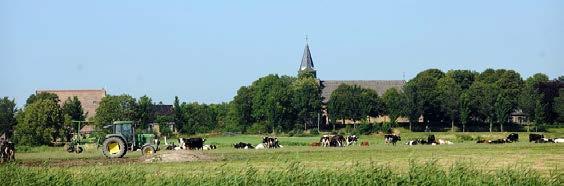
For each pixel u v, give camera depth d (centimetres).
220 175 3117
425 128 19212
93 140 8712
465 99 18475
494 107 18162
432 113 19575
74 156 7194
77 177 3288
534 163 5331
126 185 3036
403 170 3309
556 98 18225
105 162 5941
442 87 19275
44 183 3188
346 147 9450
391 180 2962
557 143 10175
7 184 3206
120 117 16462
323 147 9825
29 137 13088
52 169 3606
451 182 2941
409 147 9094
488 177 3000
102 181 3131
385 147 9244
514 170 3098
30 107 13225
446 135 15550
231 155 6950
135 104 16925
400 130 19125
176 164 5306
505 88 19938
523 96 18738
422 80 19675
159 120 19000
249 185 2961
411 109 18938
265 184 2964
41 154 7962
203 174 3178
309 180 2956
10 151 6069
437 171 3038
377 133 18362
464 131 18738
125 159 6450
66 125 13425
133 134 7356
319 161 5659
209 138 16388
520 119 19975
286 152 7775
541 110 18050
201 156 6372
